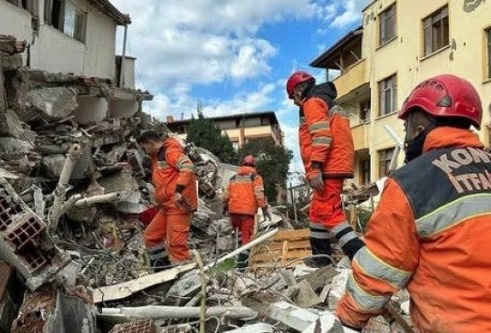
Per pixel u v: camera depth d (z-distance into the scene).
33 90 9.82
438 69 20.02
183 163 5.82
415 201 1.93
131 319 3.62
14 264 3.21
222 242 9.59
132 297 4.31
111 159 10.17
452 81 2.13
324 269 4.32
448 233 1.89
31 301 3.16
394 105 23.27
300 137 4.98
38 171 7.74
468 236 1.86
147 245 6.20
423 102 2.13
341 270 4.46
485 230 1.86
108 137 10.73
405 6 22.22
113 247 8.00
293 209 13.17
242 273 4.69
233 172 15.67
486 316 1.81
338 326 2.29
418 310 2.03
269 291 3.90
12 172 6.09
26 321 3.02
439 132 2.08
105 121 12.52
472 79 18.20
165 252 6.19
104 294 4.26
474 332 1.80
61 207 4.12
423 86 2.20
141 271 5.63
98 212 8.47
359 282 2.04
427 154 2.06
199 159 15.28
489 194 1.92
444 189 1.93
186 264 4.90
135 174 10.84
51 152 8.25
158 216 6.13
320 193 4.68
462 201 1.90
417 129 2.17
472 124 2.13
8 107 8.74
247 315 3.63
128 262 5.93
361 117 27.81
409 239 1.95
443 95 2.10
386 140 23.38
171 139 6.04
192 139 36.34
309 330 2.43
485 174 1.98
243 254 6.17
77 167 8.16
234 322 3.67
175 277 4.41
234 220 8.79
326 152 4.56
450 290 1.89
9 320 3.13
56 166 7.78
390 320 3.04
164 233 6.14
